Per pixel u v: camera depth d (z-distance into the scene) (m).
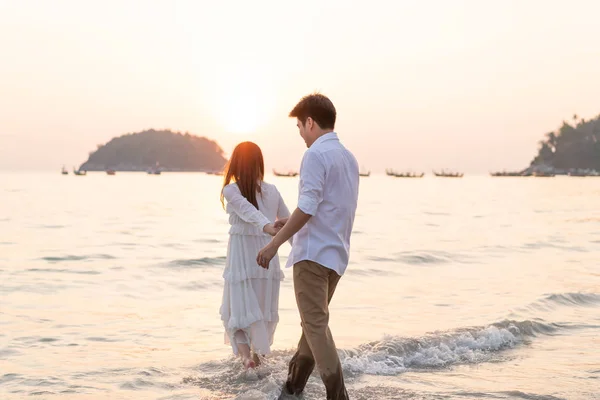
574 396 3.78
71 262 11.60
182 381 4.04
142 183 128.12
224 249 14.77
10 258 12.05
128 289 8.55
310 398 3.66
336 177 3.22
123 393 3.79
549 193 78.94
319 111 3.29
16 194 55.75
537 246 15.55
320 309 3.25
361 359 4.51
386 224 24.66
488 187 115.50
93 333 5.63
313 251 3.22
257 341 4.14
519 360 4.70
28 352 4.87
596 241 16.92
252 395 3.61
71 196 53.31
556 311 6.79
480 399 3.70
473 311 6.79
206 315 6.66
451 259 12.66
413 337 5.08
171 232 19.92
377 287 8.81
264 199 4.25
